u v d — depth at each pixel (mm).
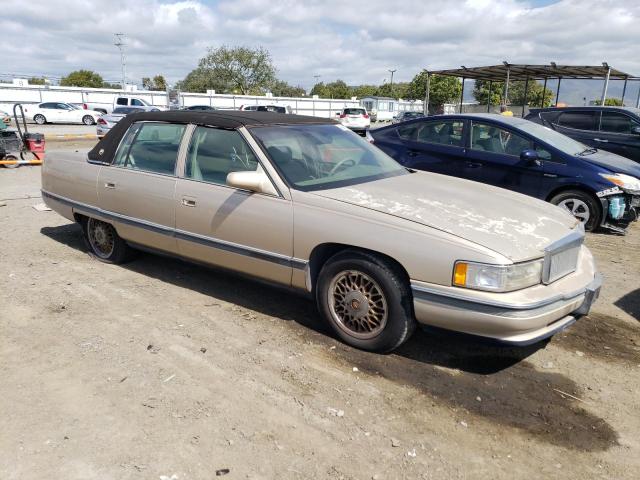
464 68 18312
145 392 3105
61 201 5527
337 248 3693
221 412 2939
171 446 2650
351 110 32938
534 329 3160
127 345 3662
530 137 7262
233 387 3188
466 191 4113
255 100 54562
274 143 4105
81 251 5785
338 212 3580
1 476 2414
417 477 2510
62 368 3346
